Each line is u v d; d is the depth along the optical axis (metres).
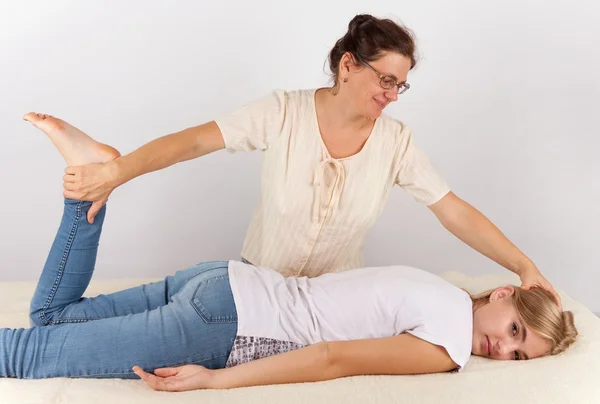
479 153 3.28
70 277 2.00
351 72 1.96
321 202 2.12
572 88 3.20
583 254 3.40
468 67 3.18
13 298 2.37
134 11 3.01
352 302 1.98
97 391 1.75
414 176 2.19
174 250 3.31
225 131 2.04
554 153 3.28
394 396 1.80
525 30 3.14
